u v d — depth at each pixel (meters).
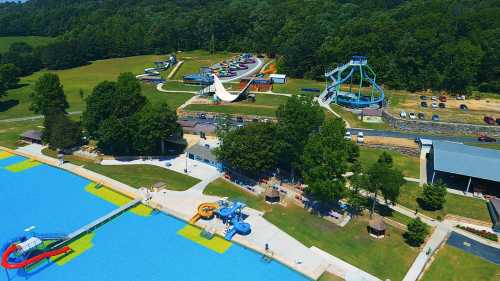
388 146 121.31
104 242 76.06
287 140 93.69
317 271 68.81
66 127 114.12
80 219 83.38
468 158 99.88
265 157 95.00
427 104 159.00
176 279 67.00
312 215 85.38
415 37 191.12
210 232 78.50
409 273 68.81
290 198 91.69
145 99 122.50
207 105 163.62
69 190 95.38
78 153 115.25
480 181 98.12
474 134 133.25
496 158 99.75
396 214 86.81
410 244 76.56
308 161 84.94
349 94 170.00
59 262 70.31
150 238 77.69
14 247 69.38
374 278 67.38
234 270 69.50
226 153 97.12
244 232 78.12
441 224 83.75
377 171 81.94
